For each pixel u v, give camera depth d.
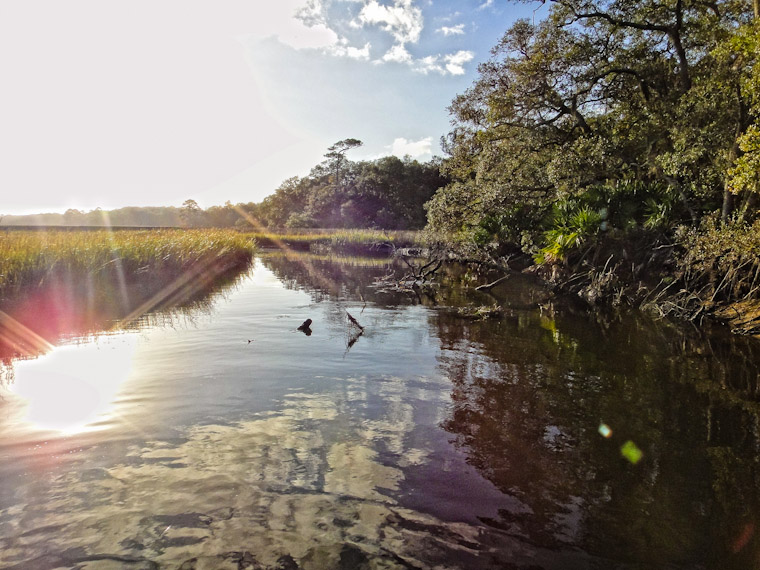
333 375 5.71
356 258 28.77
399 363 6.28
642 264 12.59
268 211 83.25
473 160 20.55
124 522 2.79
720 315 9.25
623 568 2.54
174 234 22.86
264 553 2.54
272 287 14.84
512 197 18.09
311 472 3.40
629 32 17.06
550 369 6.08
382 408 4.68
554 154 16.03
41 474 3.33
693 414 4.64
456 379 5.64
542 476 3.45
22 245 12.27
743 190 11.10
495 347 7.23
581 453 3.81
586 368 6.14
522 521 2.91
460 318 9.64
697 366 6.26
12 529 2.72
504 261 18.23
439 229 21.61
